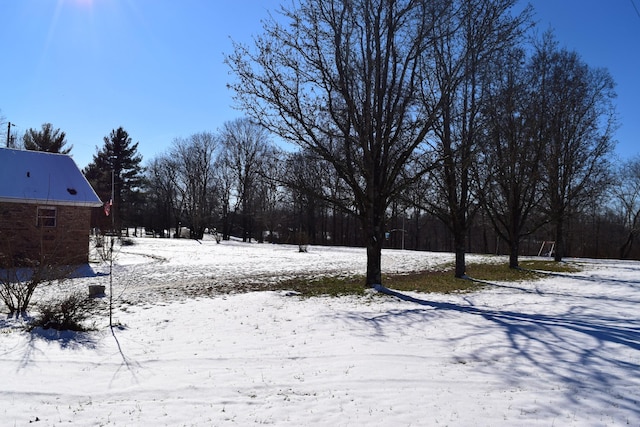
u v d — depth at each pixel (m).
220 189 69.12
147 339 8.02
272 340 7.97
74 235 23.23
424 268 24.53
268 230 70.56
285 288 15.04
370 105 13.09
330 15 13.16
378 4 13.12
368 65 13.06
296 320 9.52
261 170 14.31
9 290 9.88
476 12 14.13
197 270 21.61
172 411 4.99
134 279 17.86
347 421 4.73
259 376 6.14
